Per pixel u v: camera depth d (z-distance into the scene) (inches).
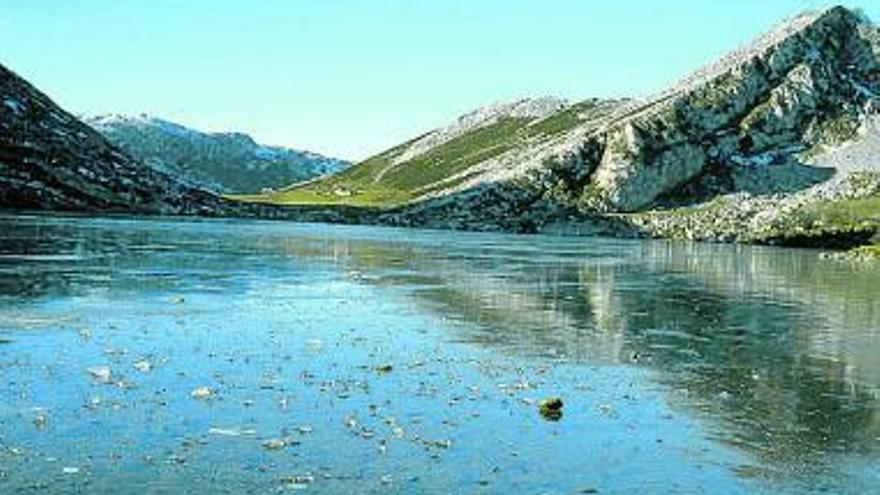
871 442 930.1
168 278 2177.7
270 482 739.4
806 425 990.4
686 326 1754.4
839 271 3917.3
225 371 1126.4
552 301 2103.8
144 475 739.4
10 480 714.2
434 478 768.9
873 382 1241.4
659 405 1057.5
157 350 1239.5
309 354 1272.1
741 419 1007.0
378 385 1092.5
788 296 2513.5
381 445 850.1
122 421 881.5
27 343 1227.9
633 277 3011.8
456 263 3348.9
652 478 793.6
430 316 1748.3
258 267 2672.2
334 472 771.4
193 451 805.2
